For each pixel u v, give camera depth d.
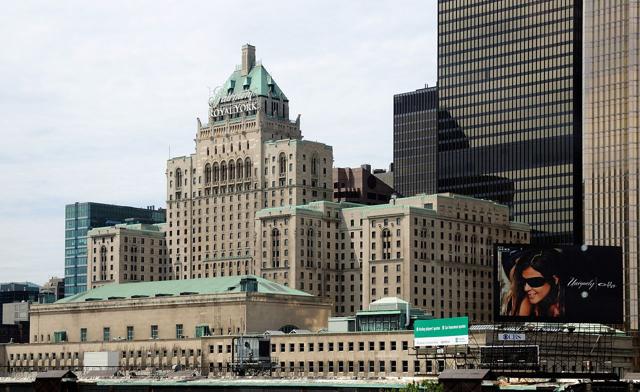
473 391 148.88
